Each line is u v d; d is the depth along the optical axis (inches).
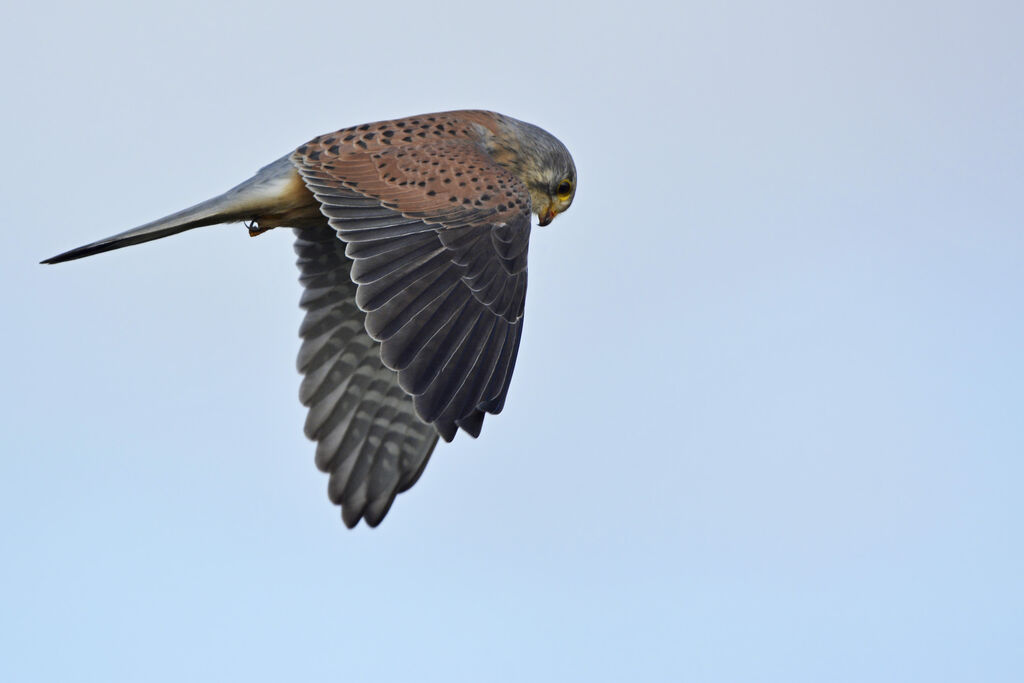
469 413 357.7
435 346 361.7
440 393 355.6
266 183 398.0
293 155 400.8
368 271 368.5
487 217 387.9
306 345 410.3
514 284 386.0
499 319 377.7
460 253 378.6
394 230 378.6
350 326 412.2
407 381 353.4
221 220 399.5
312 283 414.9
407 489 405.4
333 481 401.4
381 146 403.5
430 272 373.1
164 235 389.1
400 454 406.3
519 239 392.2
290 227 415.8
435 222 381.7
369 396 408.2
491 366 369.4
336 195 384.5
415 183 391.2
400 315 362.6
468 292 374.3
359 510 400.8
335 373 409.4
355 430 405.7
